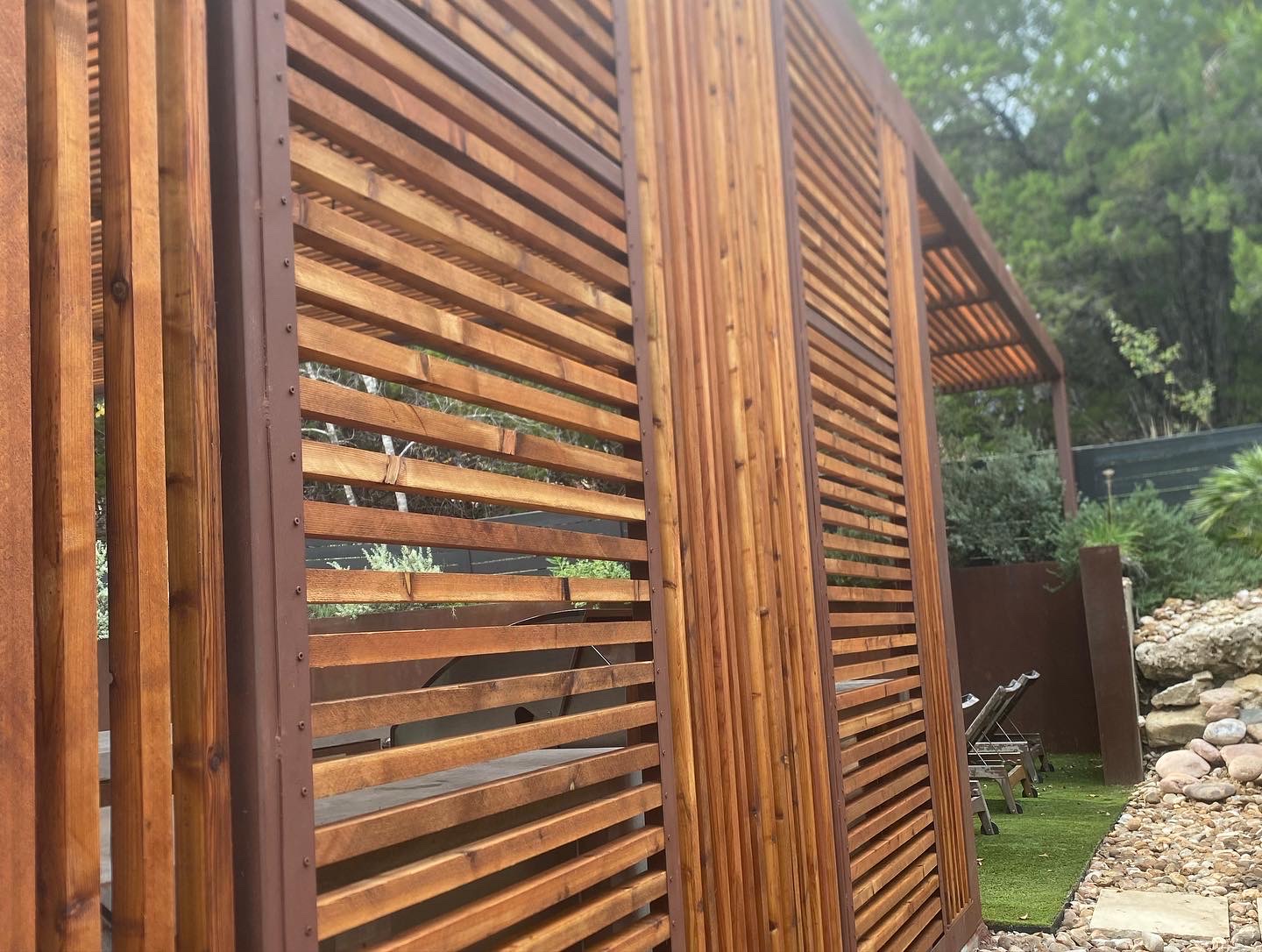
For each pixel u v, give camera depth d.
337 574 1.52
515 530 1.96
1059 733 10.45
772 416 3.48
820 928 3.26
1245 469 11.59
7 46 1.14
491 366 2.01
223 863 1.29
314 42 1.59
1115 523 11.08
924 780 4.68
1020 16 26.64
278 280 1.46
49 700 1.15
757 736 3.04
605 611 4.12
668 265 2.85
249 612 1.36
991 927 5.04
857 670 4.00
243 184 1.42
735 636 3.02
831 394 4.10
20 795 1.08
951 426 14.98
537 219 2.17
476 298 1.92
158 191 1.32
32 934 1.08
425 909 1.74
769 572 3.27
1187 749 8.55
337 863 1.56
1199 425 23.81
